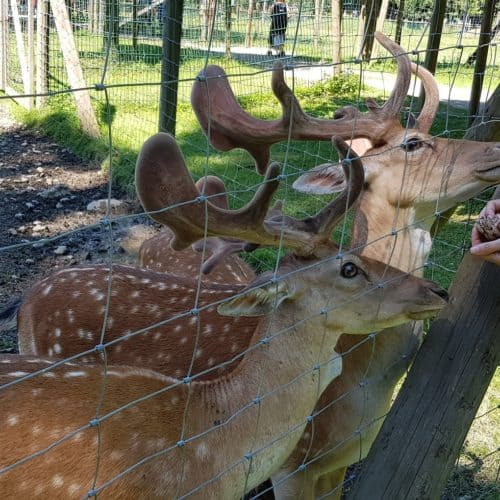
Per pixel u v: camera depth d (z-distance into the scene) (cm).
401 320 89
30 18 345
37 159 288
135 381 78
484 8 250
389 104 110
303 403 86
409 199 106
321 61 412
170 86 218
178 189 70
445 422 91
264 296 82
